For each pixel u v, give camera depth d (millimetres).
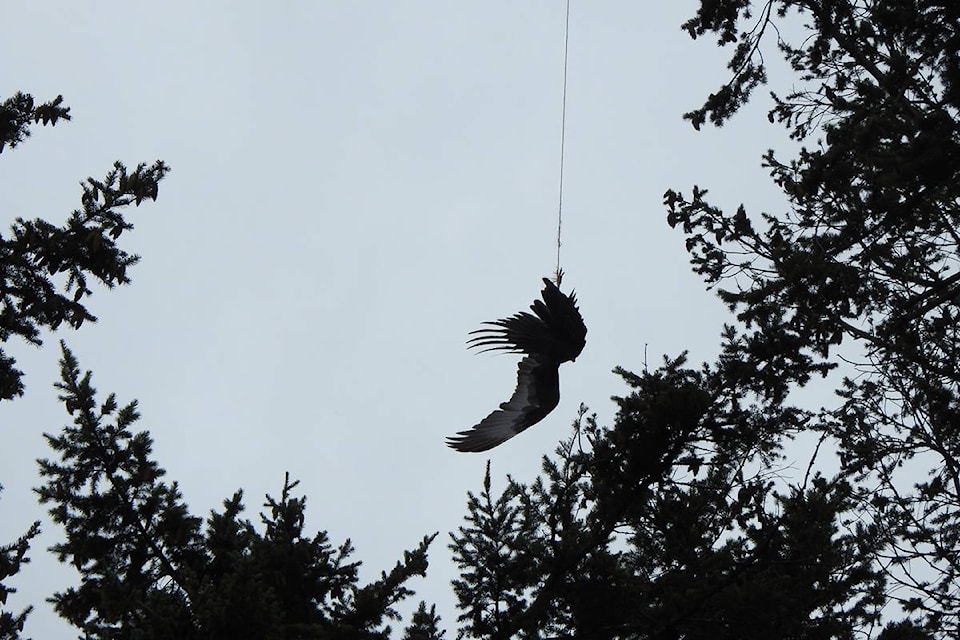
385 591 17594
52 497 19500
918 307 24062
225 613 15586
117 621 16969
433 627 17359
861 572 18234
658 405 18359
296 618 17328
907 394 23516
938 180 22219
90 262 17047
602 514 18688
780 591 17125
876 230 24422
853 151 24359
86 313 17453
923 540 21875
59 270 17125
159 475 20094
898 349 22938
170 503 19781
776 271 23047
